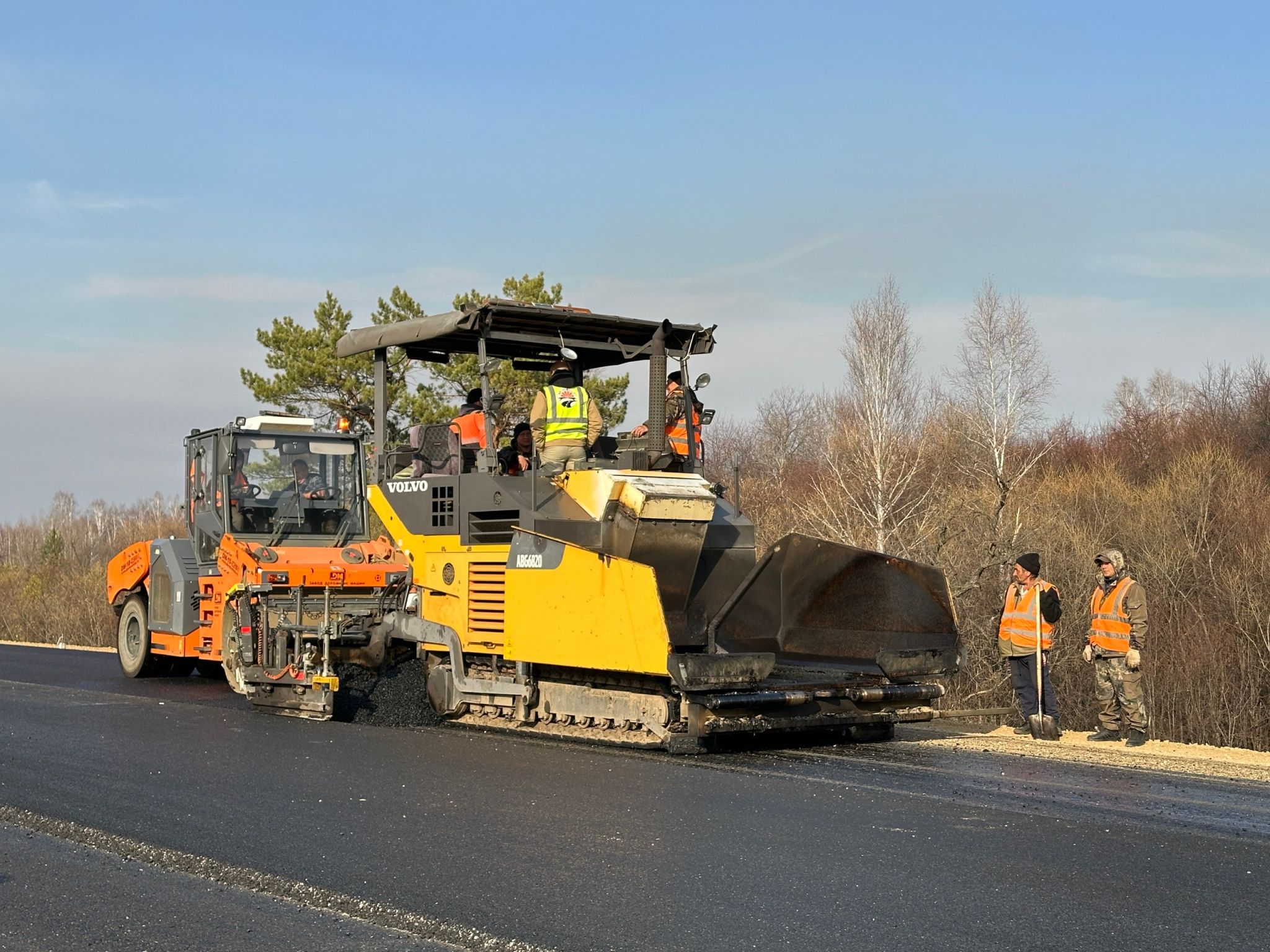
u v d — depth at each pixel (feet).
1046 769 30.09
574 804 24.98
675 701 31.30
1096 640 37.70
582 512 34.81
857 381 72.90
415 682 39.50
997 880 19.58
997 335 79.15
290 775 28.35
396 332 39.24
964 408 79.10
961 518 61.87
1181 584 61.00
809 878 19.62
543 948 16.47
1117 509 71.36
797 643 38.96
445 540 37.91
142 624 52.70
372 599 40.75
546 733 34.65
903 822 23.58
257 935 17.34
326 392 88.48
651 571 30.60
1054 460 107.65
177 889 19.52
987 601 55.72
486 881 19.43
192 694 46.85
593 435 37.76
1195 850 21.75
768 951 16.28
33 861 21.27
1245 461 100.99
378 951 16.62
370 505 46.03
